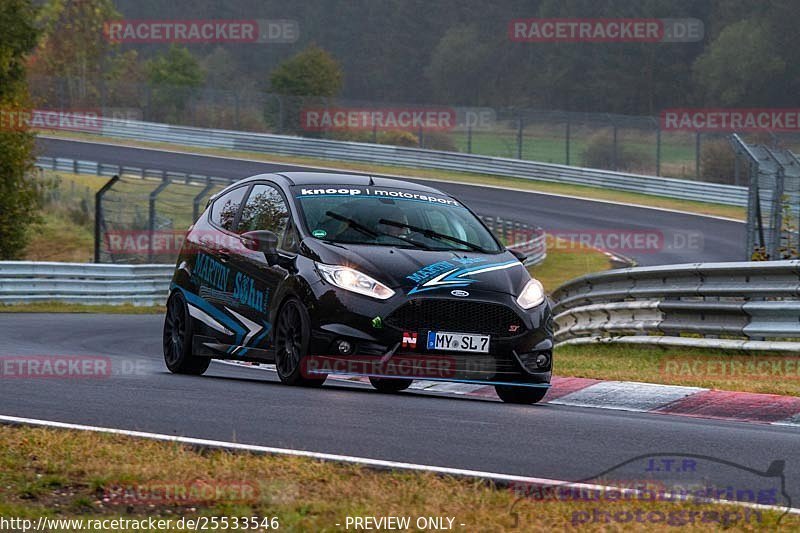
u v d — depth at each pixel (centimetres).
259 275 3159
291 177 3347
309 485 1675
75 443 1953
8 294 8075
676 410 2936
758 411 2812
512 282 2991
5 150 12131
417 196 3328
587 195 16538
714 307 3928
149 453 1884
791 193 5506
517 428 2273
